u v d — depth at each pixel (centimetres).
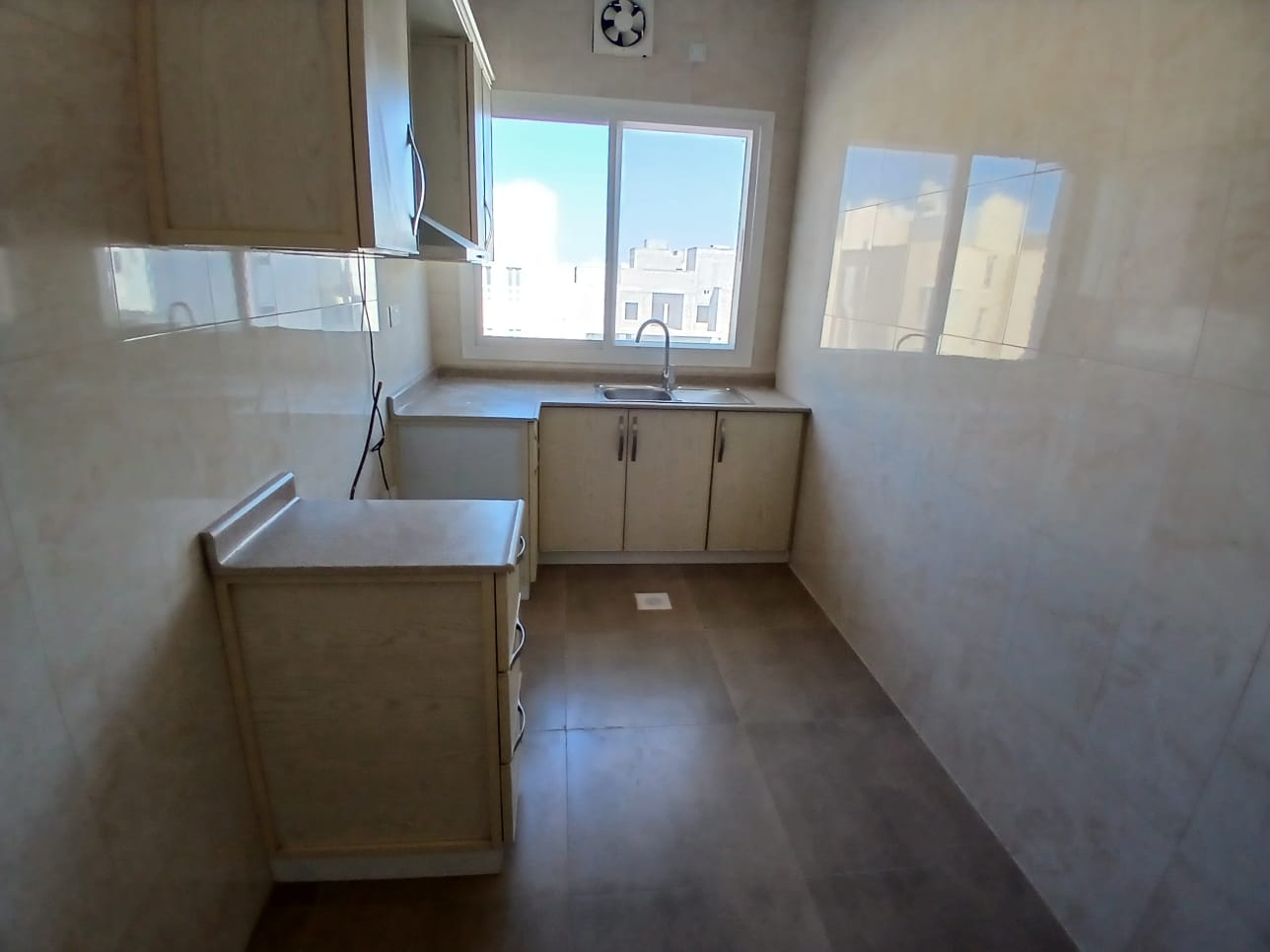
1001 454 163
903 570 211
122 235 95
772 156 314
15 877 78
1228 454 106
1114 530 129
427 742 138
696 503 308
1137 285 123
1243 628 104
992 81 166
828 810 172
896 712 212
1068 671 141
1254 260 101
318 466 173
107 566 93
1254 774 102
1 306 74
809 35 300
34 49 78
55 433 83
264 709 131
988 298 168
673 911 144
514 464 259
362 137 102
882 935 140
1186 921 114
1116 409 128
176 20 97
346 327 196
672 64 297
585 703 213
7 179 75
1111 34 129
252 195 103
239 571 120
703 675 230
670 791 177
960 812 172
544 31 288
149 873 104
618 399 322
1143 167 122
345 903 143
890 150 221
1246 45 103
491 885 149
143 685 102
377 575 122
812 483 293
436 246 195
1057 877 144
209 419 120
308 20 98
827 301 276
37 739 81
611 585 296
